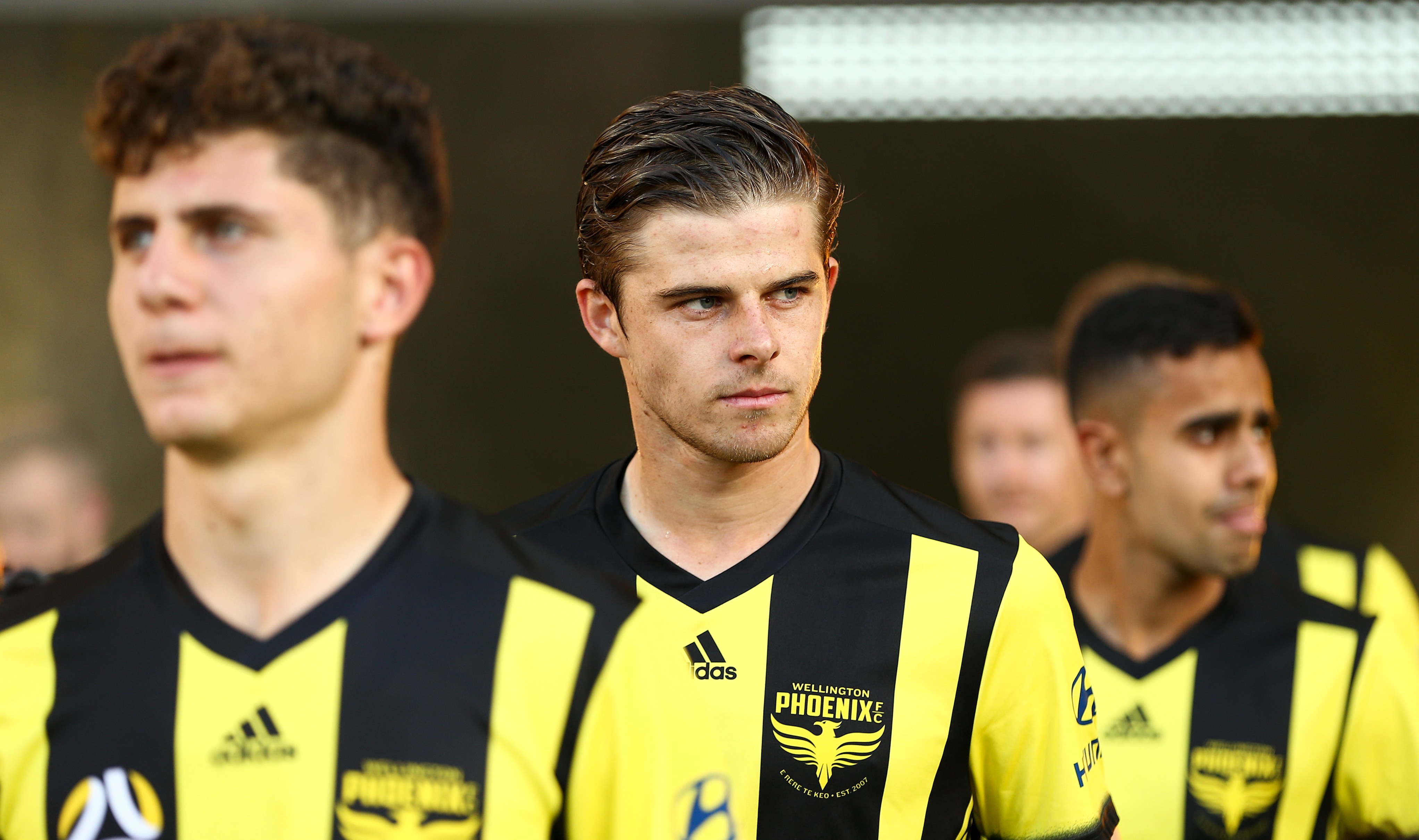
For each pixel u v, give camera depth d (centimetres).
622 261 541
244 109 384
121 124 388
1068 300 2981
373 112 406
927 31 2748
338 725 410
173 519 429
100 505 1455
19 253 2783
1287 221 2894
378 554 426
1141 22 2673
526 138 2906
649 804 427
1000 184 2958
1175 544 799
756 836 571
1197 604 827
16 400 2778
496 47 2861
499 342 3005
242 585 420
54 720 416
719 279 516
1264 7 2652
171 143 383
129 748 411
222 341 382
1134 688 825
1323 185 2870
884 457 3066
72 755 412
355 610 420
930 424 3045
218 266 384
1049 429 1367
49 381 2789
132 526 2798
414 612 423
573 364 3005
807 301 533
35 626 433
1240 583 843
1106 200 2939
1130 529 820
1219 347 788
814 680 577
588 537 616
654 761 430
